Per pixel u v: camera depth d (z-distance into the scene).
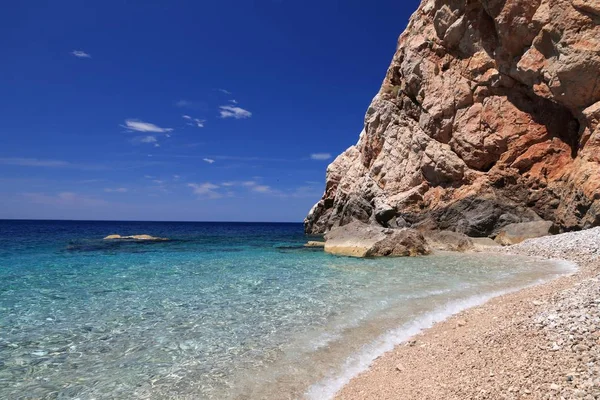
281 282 17.05
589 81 26.30
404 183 39.47
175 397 6.88
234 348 9.15
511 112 33.59
